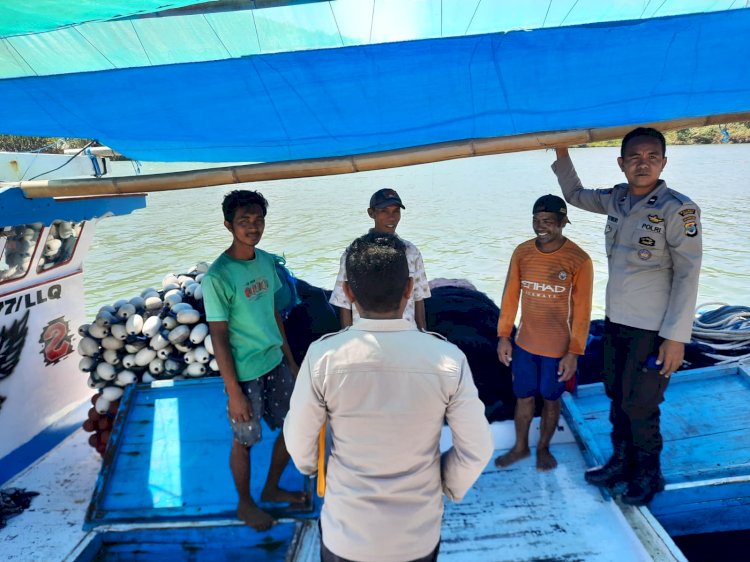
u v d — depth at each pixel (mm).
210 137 2725
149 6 2156
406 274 1745
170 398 3768
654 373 2770
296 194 19125
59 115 2609
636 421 2893
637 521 2889
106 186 2846
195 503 3193
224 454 3443
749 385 3840
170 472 3363
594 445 3398
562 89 2424
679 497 3027
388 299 1706
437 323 4812
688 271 2568
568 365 3084
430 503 1732
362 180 23625
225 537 3080
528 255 3113
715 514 3082
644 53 2285
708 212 13242
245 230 2732
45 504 3426
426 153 2637
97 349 3795
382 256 1699
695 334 4746
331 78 2395
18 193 3047
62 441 4141
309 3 2438
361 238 1817
